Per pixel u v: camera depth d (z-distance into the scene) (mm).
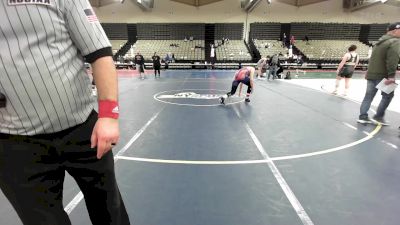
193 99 7809
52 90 974
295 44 23062
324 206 2412
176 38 23938
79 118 1105
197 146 3906
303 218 2238
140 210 2328
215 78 14141
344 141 4164
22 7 872
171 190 2666
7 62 891
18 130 1000
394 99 7742
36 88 945
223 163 3312
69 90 1024
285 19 23906
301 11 23688
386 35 4707
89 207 1338
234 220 2205
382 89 4816
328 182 2850
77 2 1000
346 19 23672
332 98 8031
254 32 23656
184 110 6301
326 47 22703
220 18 24031
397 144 4027
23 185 1070
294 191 2660
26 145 1028
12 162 1041
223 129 4781
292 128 4875
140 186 2738
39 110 984
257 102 7383
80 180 1236
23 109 968
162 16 24047
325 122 5297
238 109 6453
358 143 4070
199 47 22641
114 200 1329
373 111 6328
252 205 2418
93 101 1230
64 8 969
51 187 1133
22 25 881
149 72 18422
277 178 2928
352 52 8148
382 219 2238
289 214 2291
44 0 905
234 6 23750
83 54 1057
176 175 2984
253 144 4012
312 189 2703
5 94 934
